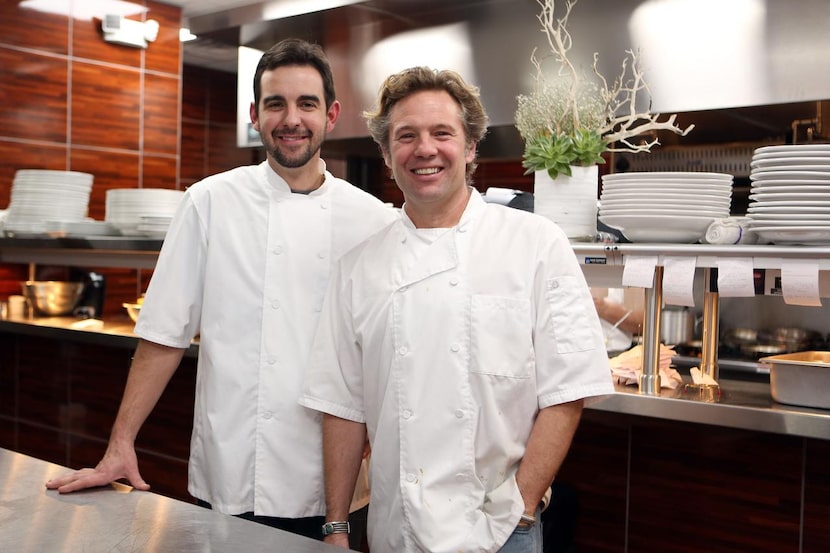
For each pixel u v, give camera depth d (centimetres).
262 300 186
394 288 160
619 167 460
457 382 153
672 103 368
